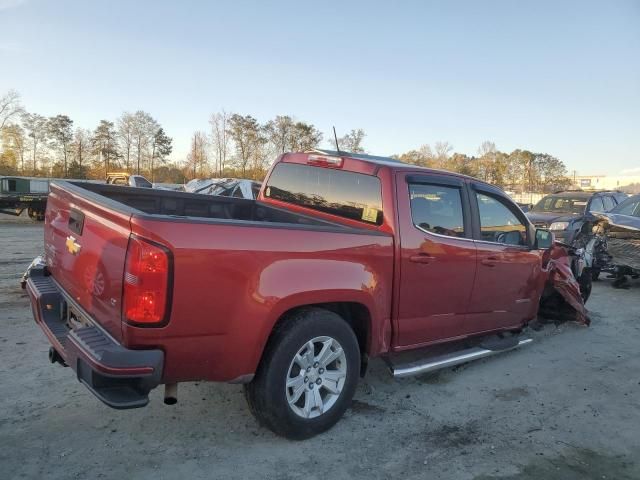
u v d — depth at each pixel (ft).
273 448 11.34
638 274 31.32
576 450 11.87
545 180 336.08
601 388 15.71
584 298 25.43
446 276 14.33
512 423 13.14
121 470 10.24
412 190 13.71
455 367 17.13
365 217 13.74
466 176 15.60
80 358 9.32
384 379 15.75
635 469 11.14
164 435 11.66
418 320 13.92
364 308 12.54
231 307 9.91
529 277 17.81
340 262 11.66
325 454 11.22
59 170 262.26
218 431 11.93
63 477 9.89
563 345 20.02
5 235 51.39
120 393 9.17
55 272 12.82
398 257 13.07
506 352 18.90
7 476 9.82
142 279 8.94
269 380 10.78
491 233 16.20
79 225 11.09
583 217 40.06
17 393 13.43
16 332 18.29
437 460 11.19
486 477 10.61
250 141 270.05
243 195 48.47
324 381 11.82
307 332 11.14
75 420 12.14
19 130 266.57
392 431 12.43
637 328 22.79
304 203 15.93
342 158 14.69
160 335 9.21
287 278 10.64
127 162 282.77
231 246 9.84
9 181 67.51
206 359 9.87
